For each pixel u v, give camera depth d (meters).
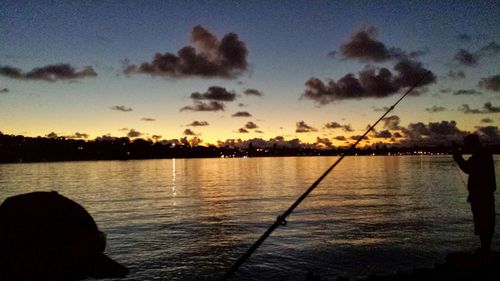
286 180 102.12
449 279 7.91
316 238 23.86
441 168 160.12
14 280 1.12
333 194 57.38
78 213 1.24
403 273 9.33
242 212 40.22
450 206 39.78
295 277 15.92
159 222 33.78
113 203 51.19
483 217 8.42
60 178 121.50
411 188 65.88
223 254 20.64
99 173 157.88
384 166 199.50
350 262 17.86
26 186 87.56
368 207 40.66
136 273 17.25
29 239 1.13
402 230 25.95
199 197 58.38
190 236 26.61
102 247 1.27
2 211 1.18
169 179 114.31
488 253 8.39
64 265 1.16
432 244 21.16
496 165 164.12
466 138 8.73
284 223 2.74
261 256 19.55
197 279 16.25
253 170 178.75
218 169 198.62
